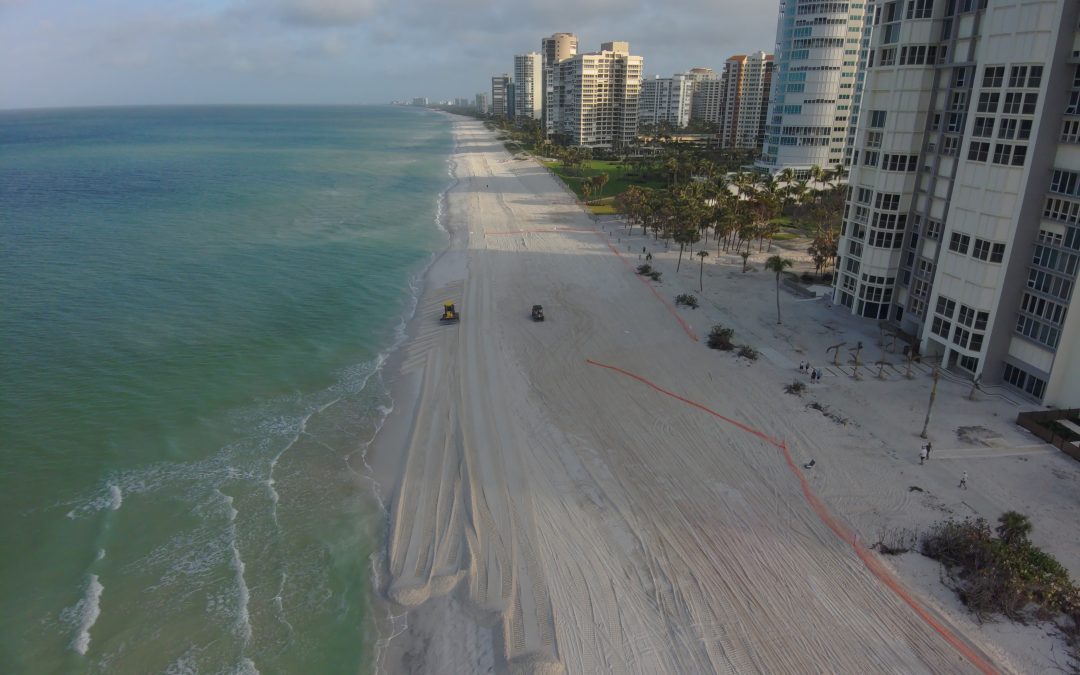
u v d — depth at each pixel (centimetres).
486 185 18288
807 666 2905
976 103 5281
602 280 8850
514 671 2923
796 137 15938
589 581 3434
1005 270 5184
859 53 15712
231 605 3362
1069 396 4962
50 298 7812
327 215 13675
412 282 8950
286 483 4369
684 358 6234
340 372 6059
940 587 3334
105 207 13862
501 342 6638
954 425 4903
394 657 3064
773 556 3581
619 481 4284
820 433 4822
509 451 4641
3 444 4694
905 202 6606
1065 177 4781
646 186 17262
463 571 3544
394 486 4341
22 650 3070
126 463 4541
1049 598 3138
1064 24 4559
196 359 6247
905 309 6731
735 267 9512
